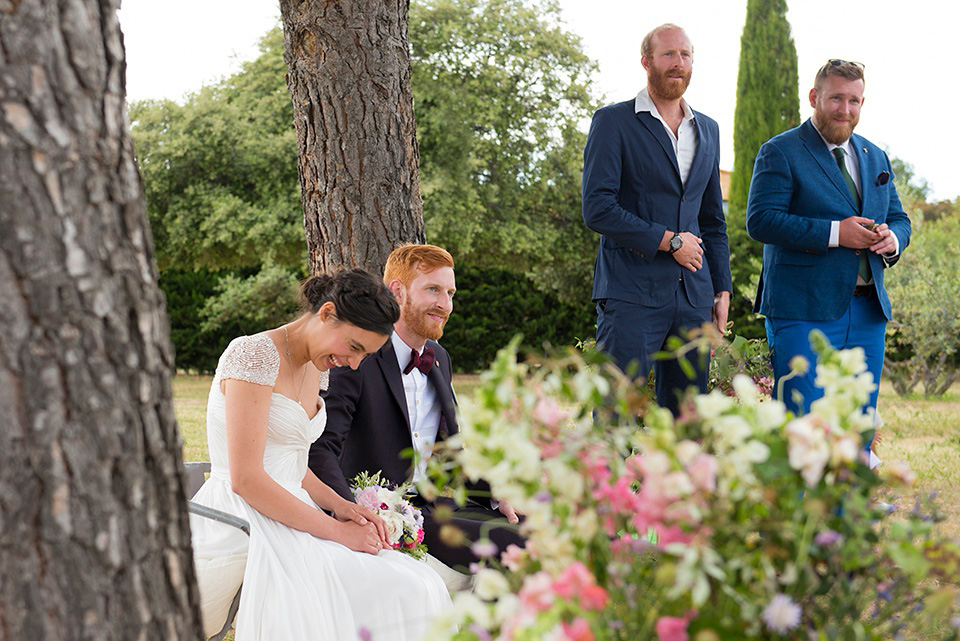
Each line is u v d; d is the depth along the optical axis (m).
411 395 3.39
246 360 2.79
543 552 1.37
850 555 1.38
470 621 1.36
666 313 4.38
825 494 1.38
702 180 4.52
